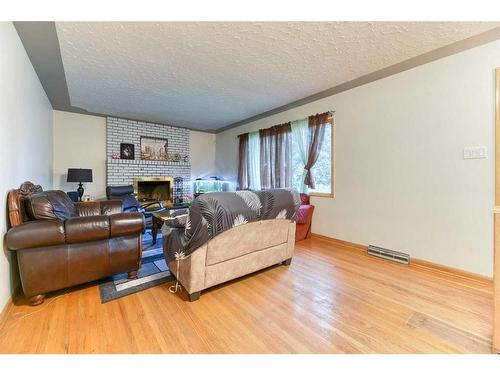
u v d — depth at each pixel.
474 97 2.15
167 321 1.52
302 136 3.84
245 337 1.38
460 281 2.13
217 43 2.13
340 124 3.31
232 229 1.86
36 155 2.79
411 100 2.57
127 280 2.10
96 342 1.32
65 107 4.14
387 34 1.98
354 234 3.14
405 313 1.63
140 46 2.19
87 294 1.85
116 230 1.91
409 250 2.60
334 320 1.55
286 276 2.22
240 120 5.11
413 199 2.57
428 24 1.84
